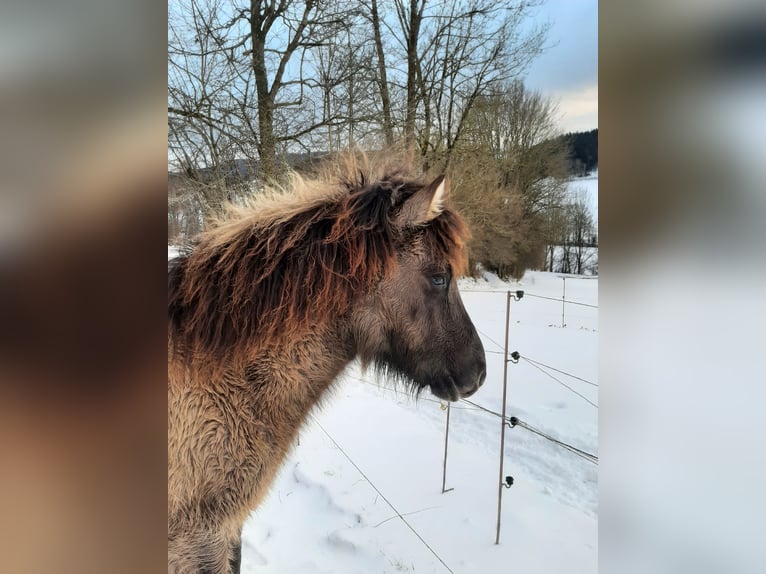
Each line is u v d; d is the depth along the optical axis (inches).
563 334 264.8
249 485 67.4
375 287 72.9
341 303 70.9
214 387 65.2
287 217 71.0
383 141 242.8
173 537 63.8
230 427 65.5
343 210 72.1
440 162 305.4
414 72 319.9
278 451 71.7
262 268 68.3
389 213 73.9
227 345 65.9
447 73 324.2
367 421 172.2
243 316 67.0
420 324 74.8
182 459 63.6
